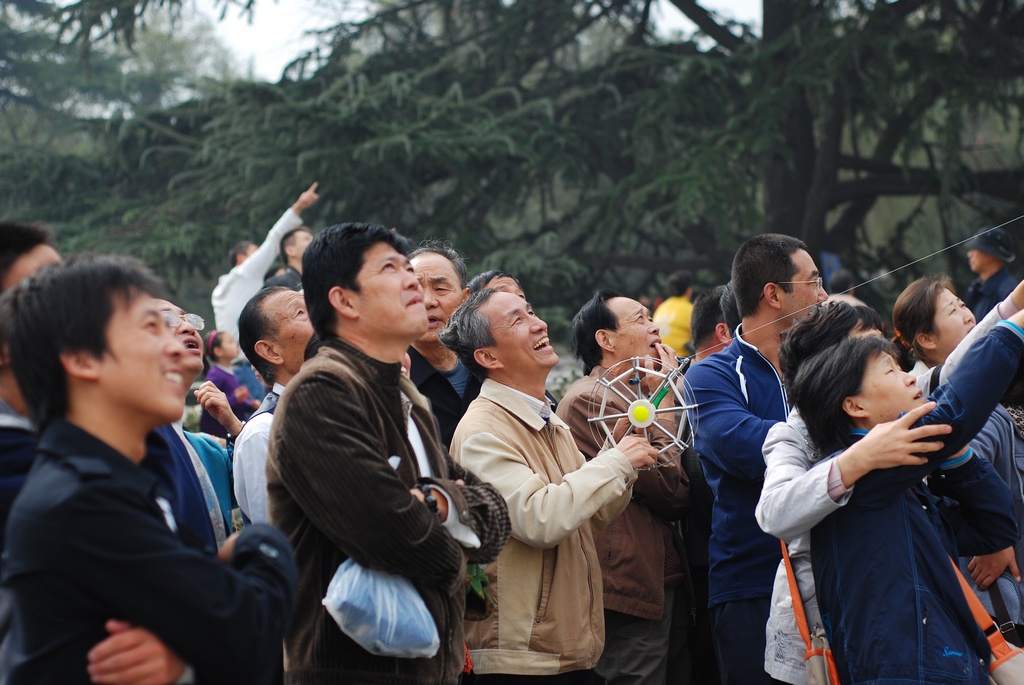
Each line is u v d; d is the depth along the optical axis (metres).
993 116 19.73
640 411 3.20
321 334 2.44
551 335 17.02
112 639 1.66
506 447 3.08
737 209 15.89
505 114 17.39
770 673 2.91
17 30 26.73
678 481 3.72
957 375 2.57
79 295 1.77
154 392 1.81
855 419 2.69
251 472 3.06
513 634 2.99
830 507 2.53
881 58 16.39
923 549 2.55
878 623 2.49
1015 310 2.68
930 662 2.45
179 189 18.92
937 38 17.28
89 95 27.84
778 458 2.79
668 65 17.83
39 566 1.65
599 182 21.16
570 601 3.06
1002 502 2.78
